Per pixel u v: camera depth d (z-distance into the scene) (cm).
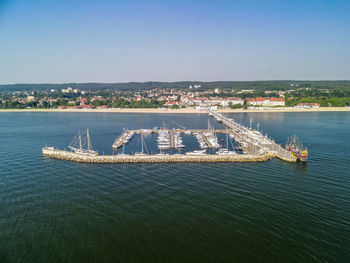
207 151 14962
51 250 5856
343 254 5672
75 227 6738
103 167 11712
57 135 19588
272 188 9162
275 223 6881
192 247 5912
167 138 18438
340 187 9256
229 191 8881
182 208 7681
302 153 12325
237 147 15375
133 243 6072
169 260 5494
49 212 7500
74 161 12694
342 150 14488
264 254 5672
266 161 12688
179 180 9969
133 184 9556
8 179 10119
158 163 12375
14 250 5866
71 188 9206
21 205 7931
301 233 6431
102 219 7100
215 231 6519
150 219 7088
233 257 5578
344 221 6981
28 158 13188
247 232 6475
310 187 9256
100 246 5978
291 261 5456
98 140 17950
